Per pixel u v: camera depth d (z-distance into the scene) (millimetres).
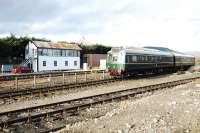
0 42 55156
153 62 40969
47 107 16016
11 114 14219
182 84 29438
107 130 10969
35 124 12695
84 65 57438
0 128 11820
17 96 20297
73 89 24219
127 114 13727
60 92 22562
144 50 39156
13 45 57031
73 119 13859
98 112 15602
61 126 12203
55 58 55500
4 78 30125
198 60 89312
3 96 19625
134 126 11273
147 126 11109
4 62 55781
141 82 30953
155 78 36969
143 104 16422
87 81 29141
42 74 31719
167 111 13586
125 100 19391
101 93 21688
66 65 57594
